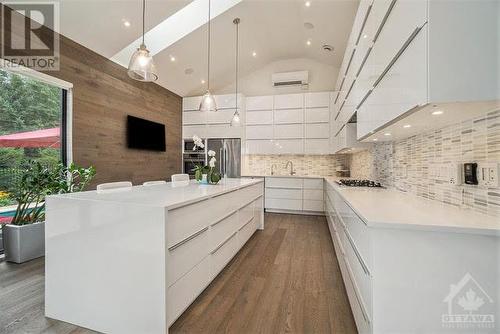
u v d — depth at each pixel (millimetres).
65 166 3139
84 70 3400
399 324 1129
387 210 1408
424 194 1903
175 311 1567
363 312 1363
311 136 5238
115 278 1515
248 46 4824
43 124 3080
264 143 5512
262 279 2266
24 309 1776
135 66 2174
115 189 2270
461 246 1064
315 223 4457
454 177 1470
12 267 2465
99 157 3635
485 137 1224
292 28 4273
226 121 5527
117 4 3035
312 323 1647
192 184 2924
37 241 2711
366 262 1271
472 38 957
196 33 4105
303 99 5285
